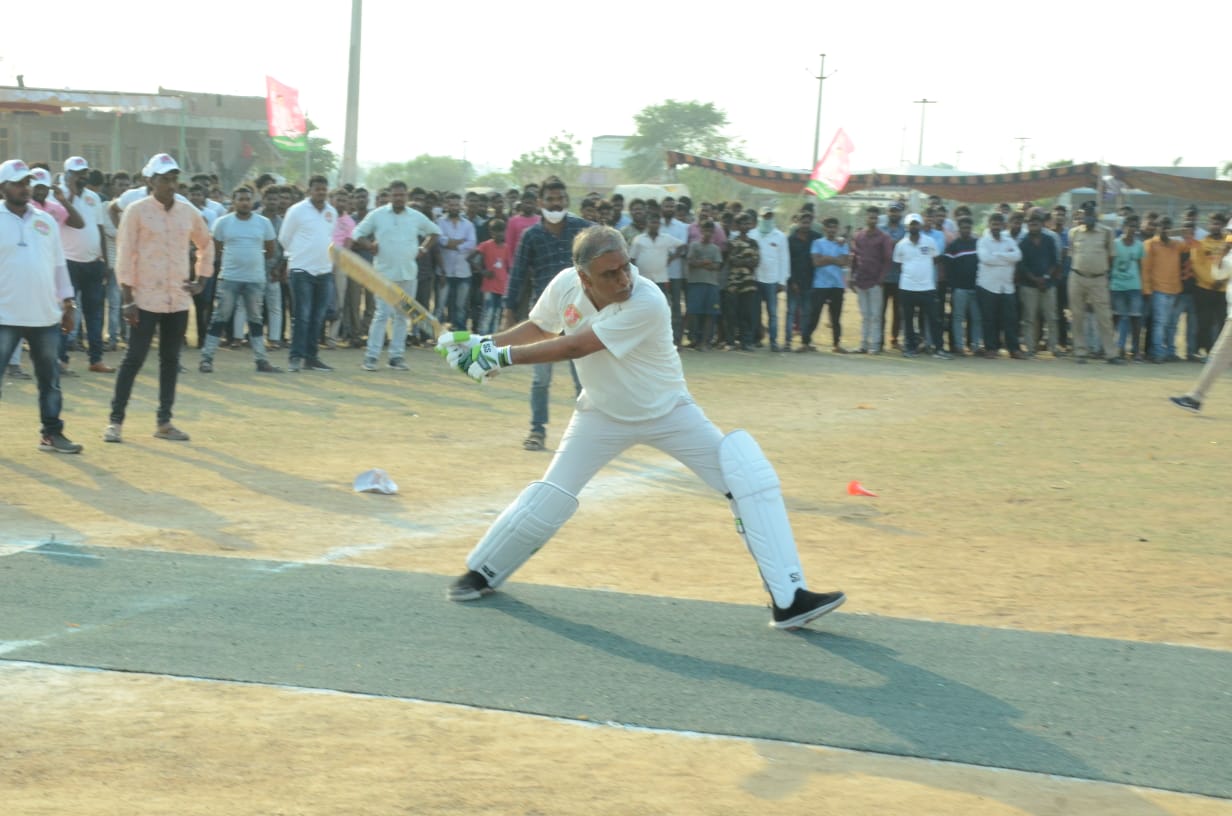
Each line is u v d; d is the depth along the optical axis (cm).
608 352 521
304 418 1095
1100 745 419
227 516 721
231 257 1355
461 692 455
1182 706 455
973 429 1145
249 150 4928
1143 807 375
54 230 891
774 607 529
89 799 365
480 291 1798
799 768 398
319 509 746
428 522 722
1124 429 1163
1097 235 1748
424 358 1588
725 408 1248
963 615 566
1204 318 1806
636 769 394
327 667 476
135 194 1447
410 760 396
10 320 862
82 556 620
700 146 8819
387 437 1012
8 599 548
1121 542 717
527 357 511
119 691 450
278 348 1631
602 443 544
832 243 1822
